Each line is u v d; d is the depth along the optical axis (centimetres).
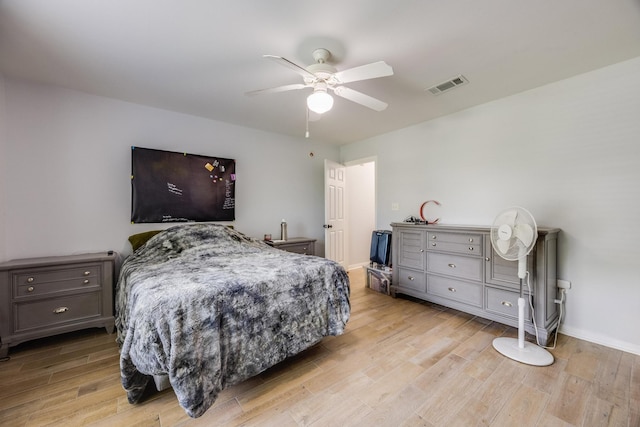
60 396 166
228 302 164
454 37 184
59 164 262
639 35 182
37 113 252
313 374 189
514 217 214
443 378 183
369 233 557
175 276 188
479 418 148
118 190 291
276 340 181
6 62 216
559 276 248
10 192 242
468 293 277
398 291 346
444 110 321
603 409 153
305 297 202
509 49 198
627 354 211
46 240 257
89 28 174
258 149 396
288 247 381
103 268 252
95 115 278
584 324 236
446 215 341
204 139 346
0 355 209
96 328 267
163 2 152
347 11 159
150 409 156
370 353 216
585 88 234
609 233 224
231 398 166
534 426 142
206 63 218
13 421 146
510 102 280
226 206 363
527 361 198
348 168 518
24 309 221
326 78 188
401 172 396
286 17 164
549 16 164
